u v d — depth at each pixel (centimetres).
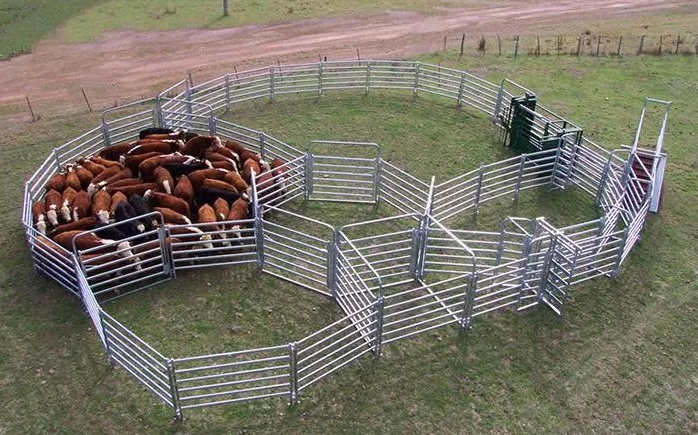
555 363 1288
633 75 2794
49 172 1788
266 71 2769
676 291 1496
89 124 2256
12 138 2141
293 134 2177
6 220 1686
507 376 1253
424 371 1258
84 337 1314
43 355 1273
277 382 1234
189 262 1519
